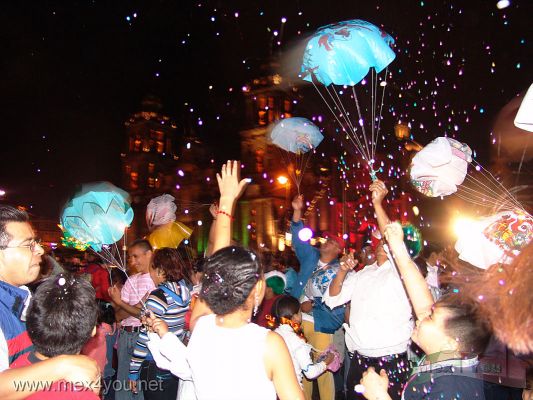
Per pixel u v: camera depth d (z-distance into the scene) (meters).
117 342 5.73
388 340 3.76
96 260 7.41
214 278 2.12
